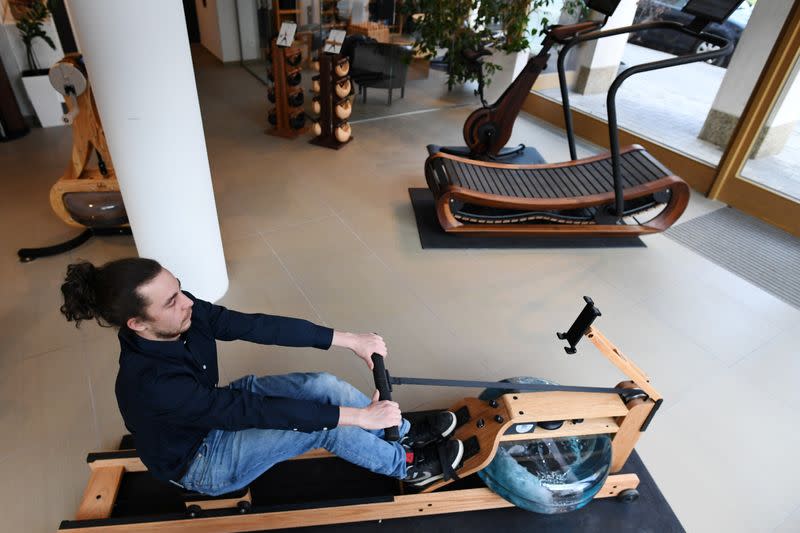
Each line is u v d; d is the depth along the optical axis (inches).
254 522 60.6
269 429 50.4
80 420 77.7
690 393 89.6
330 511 62.3
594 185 127.2
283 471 69.3
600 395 63.7
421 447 65.3
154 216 84.0
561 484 62.1
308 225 128.6
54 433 75.6
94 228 117.2
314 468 70.0
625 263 123.2
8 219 124.6
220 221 127.6
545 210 124.0
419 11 189.0
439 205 119.7
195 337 52.1
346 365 89.7
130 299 40.9
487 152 156.1
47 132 171.5
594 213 126.2
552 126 205.0
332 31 156.3
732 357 97.7
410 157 170.7
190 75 78.1
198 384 46.4
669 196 125.5
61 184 107.0
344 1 210.7
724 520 70.8
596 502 71.1
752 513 71.9
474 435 64.7
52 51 173.3
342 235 125.6
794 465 78.7
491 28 200.2
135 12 66.8
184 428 50.1
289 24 160.9
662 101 168.1
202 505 59.2
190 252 90.8
